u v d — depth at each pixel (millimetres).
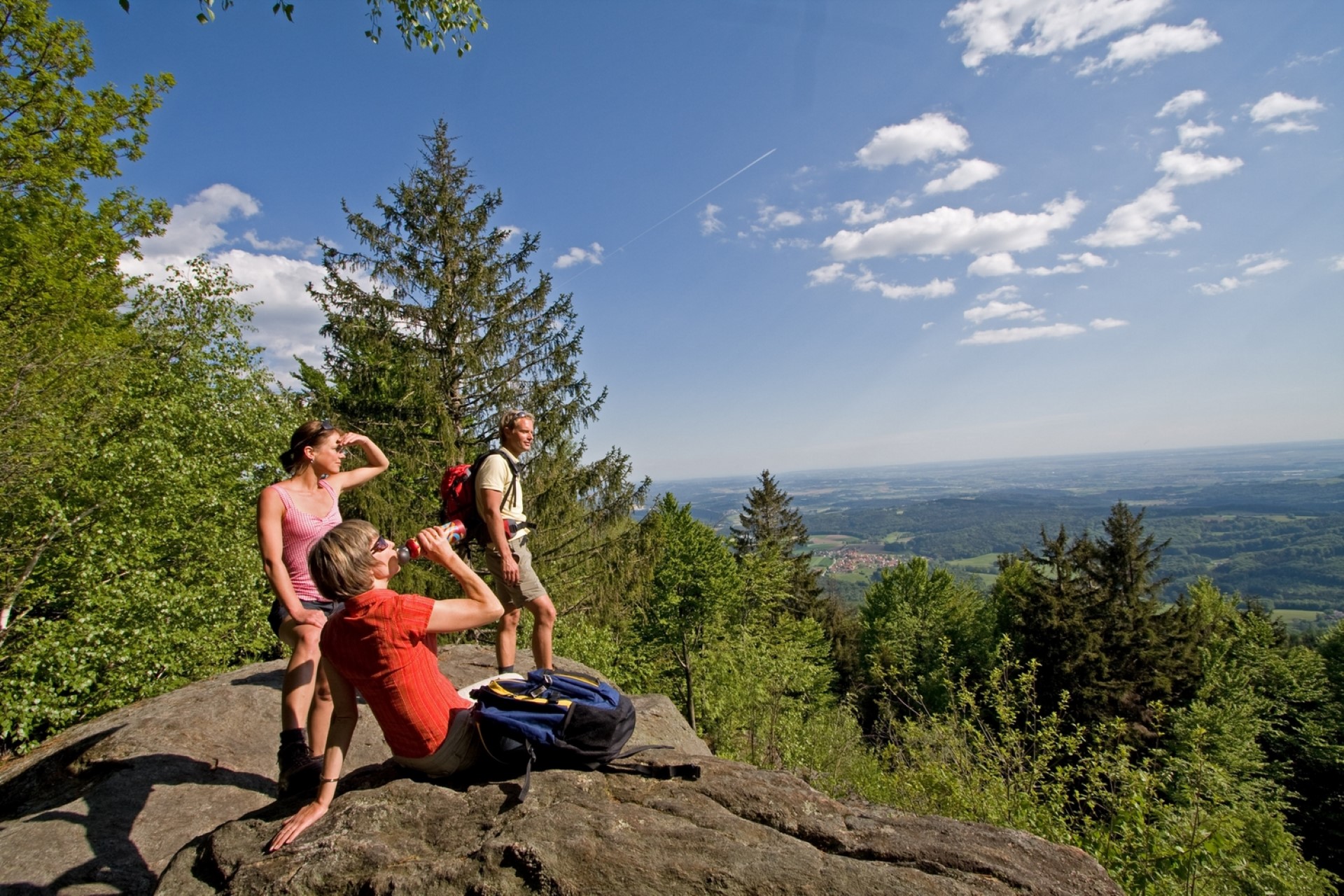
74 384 8602
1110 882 1964
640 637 21422
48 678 7387
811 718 14758
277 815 2596
